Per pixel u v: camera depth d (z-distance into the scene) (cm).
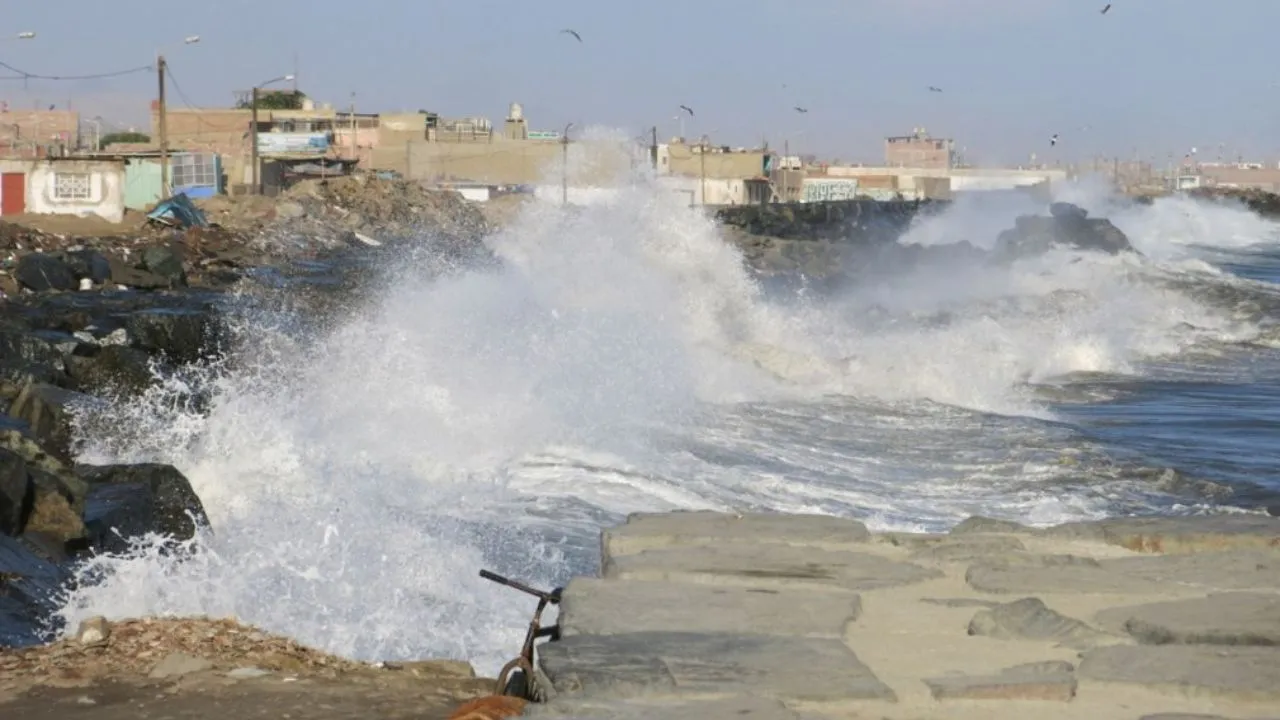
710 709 704
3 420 2088
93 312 4000
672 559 1005
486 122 18862
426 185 15438
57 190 8519
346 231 9188
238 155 14075
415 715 936
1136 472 2606
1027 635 841
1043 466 2645
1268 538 1095
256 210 9456
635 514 1179
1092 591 945
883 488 2431
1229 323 5788
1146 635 841
